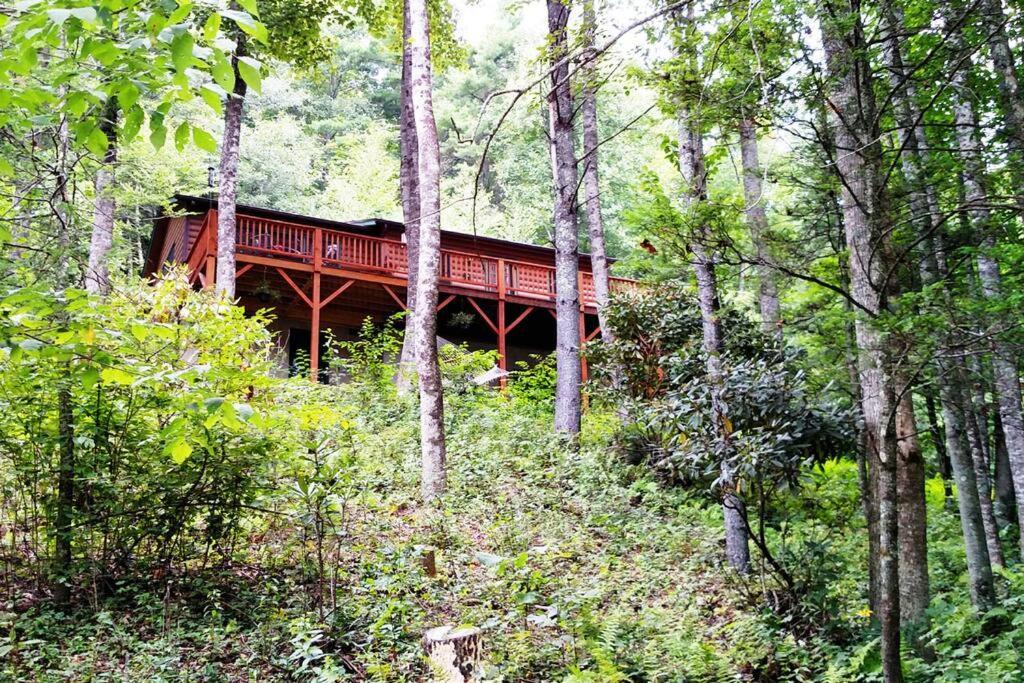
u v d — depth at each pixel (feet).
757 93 19.44
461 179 117.19
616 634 20.62
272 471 21.04
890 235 21.01
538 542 27.94
